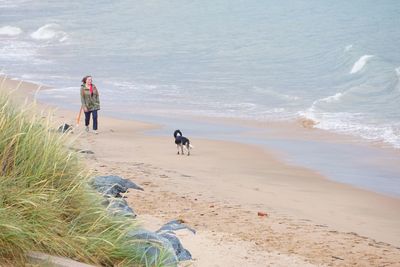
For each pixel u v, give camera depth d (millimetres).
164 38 62281
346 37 58406
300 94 38312
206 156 23016
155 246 6309
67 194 5996
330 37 58781
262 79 43312
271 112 33656
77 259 5547
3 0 103750
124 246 5996
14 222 5312
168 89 40312
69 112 31688
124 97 37781
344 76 43031
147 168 18469
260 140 27000
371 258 11648
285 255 10805
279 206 16141
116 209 6668
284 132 29047
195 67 48375
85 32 67812
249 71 46281
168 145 24672
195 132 28516
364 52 47812
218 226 12344
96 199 6469
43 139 6352
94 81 43281
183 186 16250
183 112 33562
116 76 45188
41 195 5703
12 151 6012
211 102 36312
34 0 101438
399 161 23656
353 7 76812
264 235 12195
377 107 33750
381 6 76500
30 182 5867
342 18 69812
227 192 16859
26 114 6699
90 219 6102
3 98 6656
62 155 6367
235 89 40031
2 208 5359
